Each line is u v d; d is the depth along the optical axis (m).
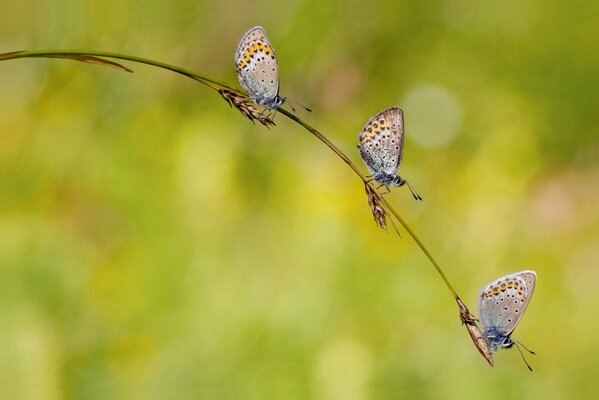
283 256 1.86
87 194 1.91
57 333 1.81
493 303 1.64
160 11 2.22
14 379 1.80
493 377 1.82
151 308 1.83
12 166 1.96
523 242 2.00
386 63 2.28
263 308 1.84
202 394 1.81
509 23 2.30
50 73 2.12
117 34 2.22
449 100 2.25
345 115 2.20
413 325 1.84
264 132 2.06
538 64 2.28
